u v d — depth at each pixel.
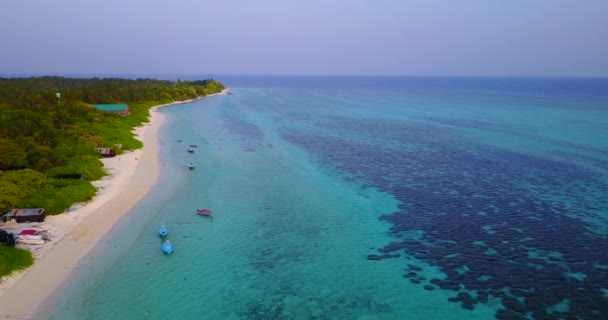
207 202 56.88
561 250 43.16
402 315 32.94
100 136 84.94
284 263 40.84
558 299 34.72
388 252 43.25
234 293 35.59
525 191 61.50
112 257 40.59
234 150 90.31
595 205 55.47
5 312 31.45
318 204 56.84
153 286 36.09
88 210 51.12
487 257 41.97
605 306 33.69
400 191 62.34
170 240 45.00
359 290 36.41
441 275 38.75
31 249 40.62
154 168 72.38
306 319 32.31
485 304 34.22
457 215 52.78
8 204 47.50
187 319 31.95
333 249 43.84
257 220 51.16
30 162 60.44
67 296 33.94
